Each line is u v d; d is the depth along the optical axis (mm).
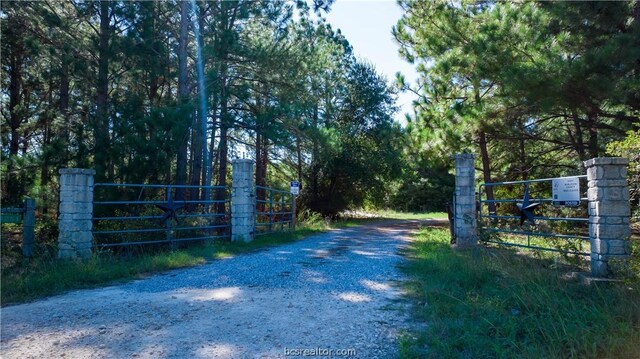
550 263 8352
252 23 19812
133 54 16125
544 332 4605
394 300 6273
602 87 11422
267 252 11422
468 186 11719
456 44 15734
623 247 6938
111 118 13898
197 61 18062
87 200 9961
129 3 15656
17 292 6812
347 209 31516
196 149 18656
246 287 7148
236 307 5945
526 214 9484
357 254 10922
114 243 11023
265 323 5258
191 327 5137
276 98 19578
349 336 4824
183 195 16297
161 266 9086
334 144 19641
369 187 30344
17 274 7910
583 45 12492
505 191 21359
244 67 18562
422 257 10078
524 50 12898
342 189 29812
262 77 18922
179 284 7480
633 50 10914
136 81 18734
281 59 17797
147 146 12641
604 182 7098
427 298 6211
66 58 15273
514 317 5109
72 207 9688
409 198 49781
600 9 11656
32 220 9914
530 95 12656
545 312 5234
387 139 30172
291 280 7652
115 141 13258
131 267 8750
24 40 15625
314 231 18453
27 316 5633
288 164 29578
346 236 16344
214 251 11062
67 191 9734
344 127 29969
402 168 30438
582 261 8430
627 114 13953
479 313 5414
